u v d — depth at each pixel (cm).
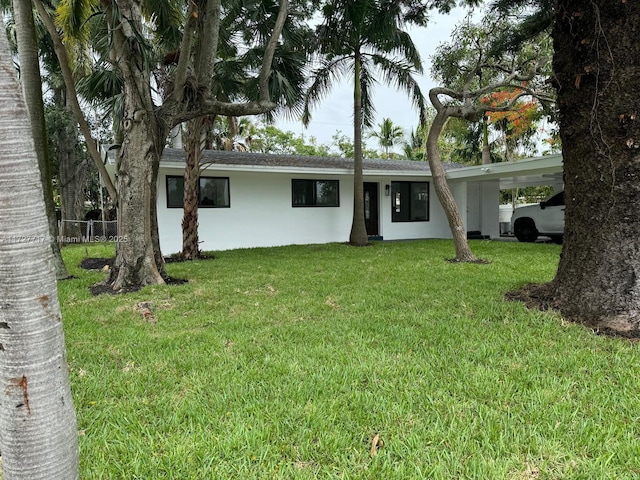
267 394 263
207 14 669
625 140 368
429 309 465
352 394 260
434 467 188
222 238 1217
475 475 183
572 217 418
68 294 591
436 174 880
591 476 181
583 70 389
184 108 677
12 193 129
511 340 352
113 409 248
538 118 1434
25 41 658
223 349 350
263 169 1182
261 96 702
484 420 226
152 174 651
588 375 282
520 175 1310
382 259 920
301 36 970
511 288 564
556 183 1655
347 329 397
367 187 1506
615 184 376
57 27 850
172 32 794
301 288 608
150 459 198
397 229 1527
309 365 309
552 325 386
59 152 1688
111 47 605
